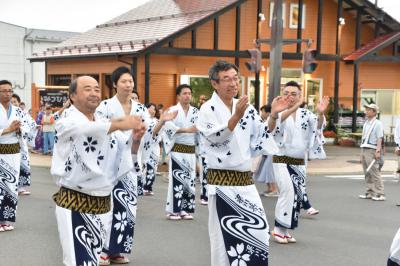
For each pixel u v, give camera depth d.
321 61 20.66
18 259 5.70
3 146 6.75
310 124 6.28
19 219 7.65
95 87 3.65
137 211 8.39
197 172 11.27
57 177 3.69
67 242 3.62
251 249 4.15
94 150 3.53
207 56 17.91
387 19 20.92
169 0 21.45
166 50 16.83
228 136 4.01
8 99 6.82
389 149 19.77
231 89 4.09
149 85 17.23
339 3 20.00
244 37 19.12
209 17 17.23
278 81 12.85
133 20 20.91
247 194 4.18
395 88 21.73
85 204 3.67
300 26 19.56
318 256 6.02
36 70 28.19
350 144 19.88
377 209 9.04
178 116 7.64
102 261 5.42
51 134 16.39
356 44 20.80
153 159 9.93
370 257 6.05
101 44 18.88
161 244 6.42
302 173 6.41
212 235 4.25
